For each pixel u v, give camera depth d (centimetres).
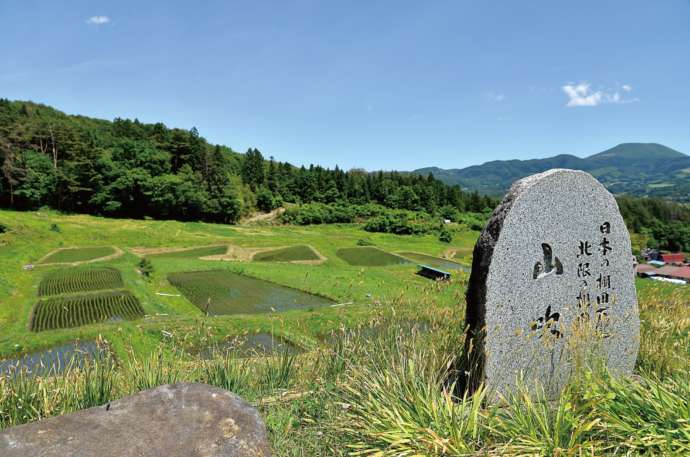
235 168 12288
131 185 7162
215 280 3262
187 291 2884
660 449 317
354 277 3147
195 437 329
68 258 4109
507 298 454
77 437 317
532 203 471
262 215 9775
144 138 10731
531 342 471
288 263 4159
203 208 8050
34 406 431
